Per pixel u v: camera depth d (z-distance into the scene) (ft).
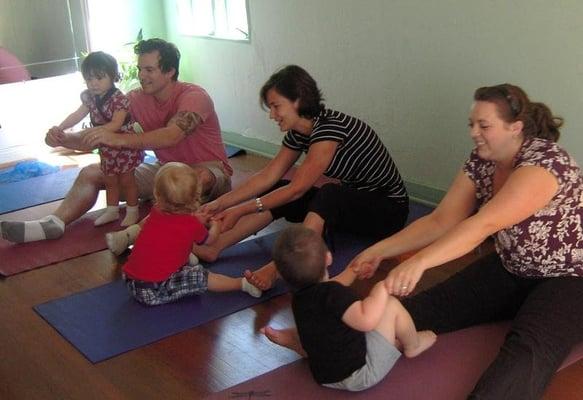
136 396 6.84
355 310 6.00
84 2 15.38
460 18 10.19
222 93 15.84
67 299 8.80
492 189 7.06
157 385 7.00
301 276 6.10
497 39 9.80
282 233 6.30
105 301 8.68
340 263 9.26
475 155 7.23
